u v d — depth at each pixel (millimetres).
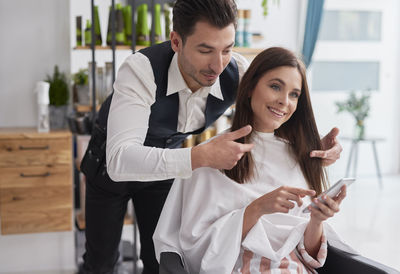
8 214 2666
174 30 1378
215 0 1260
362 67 5301
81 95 2816
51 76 2895
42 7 2832
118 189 1930
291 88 1354
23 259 2928
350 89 5285
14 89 2867
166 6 2838
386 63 5371
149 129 1712
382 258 3164
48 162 2668
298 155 1460
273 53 1364
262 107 1370
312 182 1468
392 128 5535
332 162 1468
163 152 1264
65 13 2865
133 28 2488
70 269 2971
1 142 2602
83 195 2914
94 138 1914
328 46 5156
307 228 1341
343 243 1354
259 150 1440
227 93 1703
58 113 2852
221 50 1304
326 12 5125
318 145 1474
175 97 1627
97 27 2797
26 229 2701
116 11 2744
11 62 2842
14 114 2891
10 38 2820
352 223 3895
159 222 1422
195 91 1643
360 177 5445
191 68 1352
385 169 5590
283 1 3900
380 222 3928
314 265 1314
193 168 1237
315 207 1228
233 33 1306
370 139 4867
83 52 3094
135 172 1294
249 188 1404
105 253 2086
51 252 2957
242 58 1750
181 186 1442
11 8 2799
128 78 1498
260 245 1263
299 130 1461
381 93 5426
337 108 5195
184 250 1349
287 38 3957
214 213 1362
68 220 2744
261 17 3865
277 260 1271
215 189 1379
